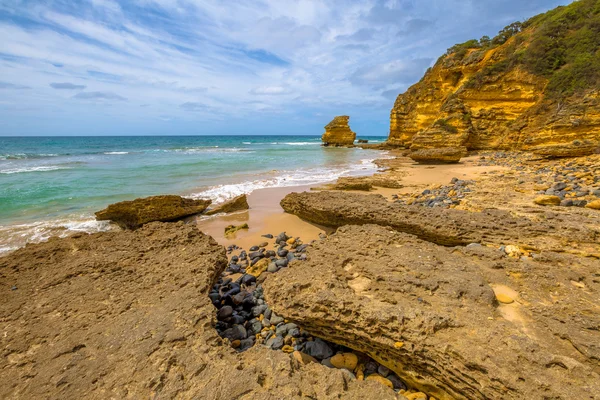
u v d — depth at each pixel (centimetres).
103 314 357
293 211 1077
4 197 1307
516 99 2703
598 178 1134
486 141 2834
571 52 2414
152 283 425
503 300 356
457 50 3653
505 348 281
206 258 505
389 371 346
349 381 282
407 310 338
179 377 272
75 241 555
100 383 268
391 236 539
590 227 580
